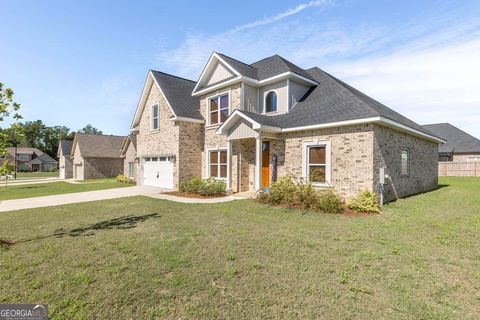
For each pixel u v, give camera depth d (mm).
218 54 15344
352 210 8750
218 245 5324
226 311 3035
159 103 17766
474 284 3656
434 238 5711
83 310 3076
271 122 12148
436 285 3627
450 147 31766
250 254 4820
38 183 27266
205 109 16500
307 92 14289
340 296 3342
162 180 17516
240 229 6551
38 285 3676
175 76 19391
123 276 3941
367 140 9555
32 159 71500
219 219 7730
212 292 3453
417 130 12445
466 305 3148
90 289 3564
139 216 8320
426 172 15109
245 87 14250
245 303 3197
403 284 3646
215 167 15688
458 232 6152
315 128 10812
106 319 2914
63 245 5457
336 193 9695
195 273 4023
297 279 3818
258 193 11492
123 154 30750
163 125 17375
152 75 17984
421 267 4215
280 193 10156
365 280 3770
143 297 3348
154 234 6207
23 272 4125
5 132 6203
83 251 5066
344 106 10992
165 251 4992
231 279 3826
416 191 13547
